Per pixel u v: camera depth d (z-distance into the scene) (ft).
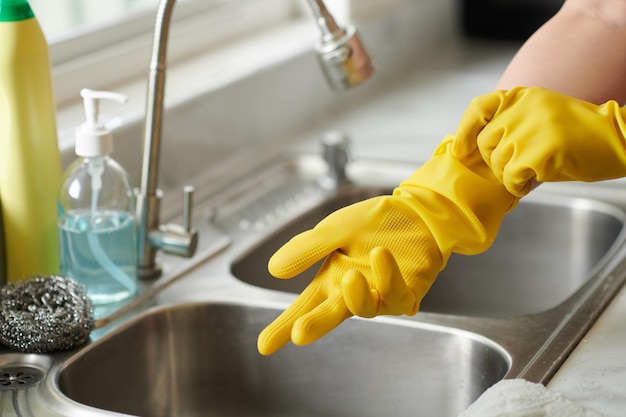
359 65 3.75
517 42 7.50
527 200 4.72
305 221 4.56
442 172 2.52
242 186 4.83
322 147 4.91
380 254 2.24
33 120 3.26
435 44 7.46
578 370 2.91
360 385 3.54
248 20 5.98
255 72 5.19
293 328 2.28
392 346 3.46
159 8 3.40
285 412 3.64
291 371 3.62
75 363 3.13
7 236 3.36
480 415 2.52
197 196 4.66
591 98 2.96
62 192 3.38
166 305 3.54
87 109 3.31
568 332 3.19
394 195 2.57
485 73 6.79
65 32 4.72
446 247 2.45
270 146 5.40
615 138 2.34
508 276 4.84
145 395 3.49
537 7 7.35
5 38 3.15
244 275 4.08
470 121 2.43
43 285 3.19
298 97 5.66
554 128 2.33
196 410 3.63
